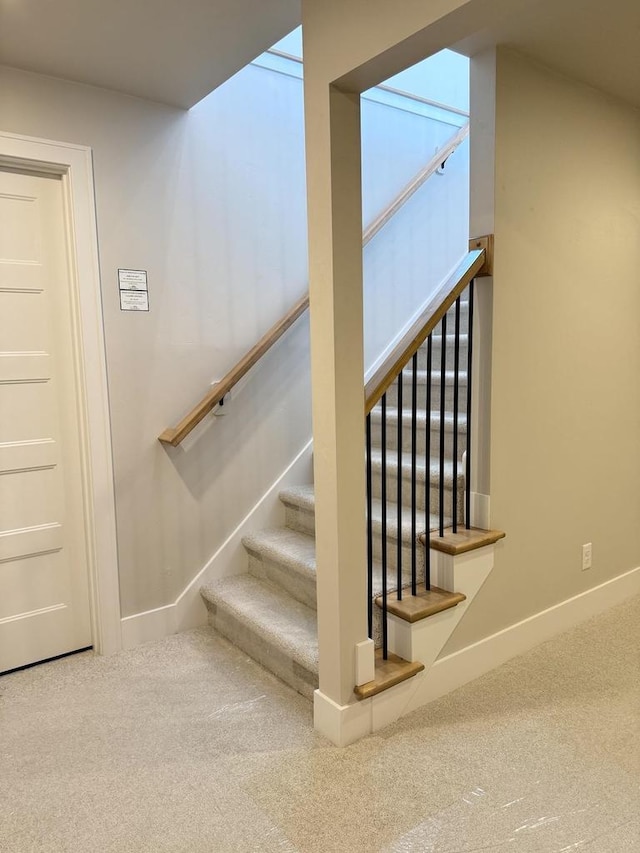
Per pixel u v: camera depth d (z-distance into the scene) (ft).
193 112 8.50
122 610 8.42
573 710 6.91
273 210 9.48
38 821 5.42
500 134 7.00
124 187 7.95
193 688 7.51
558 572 8.58
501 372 7.42
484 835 5.16
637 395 9.47
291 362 9.88
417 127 11.64
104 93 7.70
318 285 5.94
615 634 8.66
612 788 5.68
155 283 8.30
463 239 12.76
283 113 9.50
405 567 7.71
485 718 6.79
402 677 6.63
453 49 6.92
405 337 6.75
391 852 5.01
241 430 9.36
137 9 5.95
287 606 8.31
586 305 8.38
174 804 5.59
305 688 7.24
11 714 7.02
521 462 7.84
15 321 7.65
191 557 9.00
